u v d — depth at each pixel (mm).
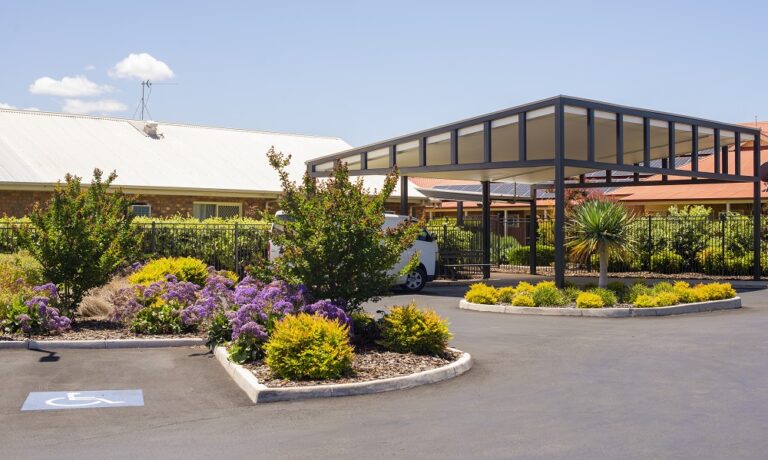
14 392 8453
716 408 7738
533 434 6777
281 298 10633
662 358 10656
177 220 24094
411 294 20734
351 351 9430
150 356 10672
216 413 7621
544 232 32719
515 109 18969
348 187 11383
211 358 10539
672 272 27312
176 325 12148
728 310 16906
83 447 6438
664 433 6793
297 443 6543
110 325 12875
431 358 10141
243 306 10023
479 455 6168
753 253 25828
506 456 6137
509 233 39344
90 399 8172
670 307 16141
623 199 34406
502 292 17344
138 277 15734
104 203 13742
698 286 17812
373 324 11211
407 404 7980
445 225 25562
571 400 8125
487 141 19641
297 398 8203
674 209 29531
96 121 32250
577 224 18078
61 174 26891
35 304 11789
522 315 15906
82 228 12953
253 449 6375
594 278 26109
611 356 10828
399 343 10477
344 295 11203
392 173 11469
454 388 8766
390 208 34688
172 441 6621
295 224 11422
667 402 8016
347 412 7645
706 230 27188
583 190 34125
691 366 10047
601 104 18844
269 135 36906
